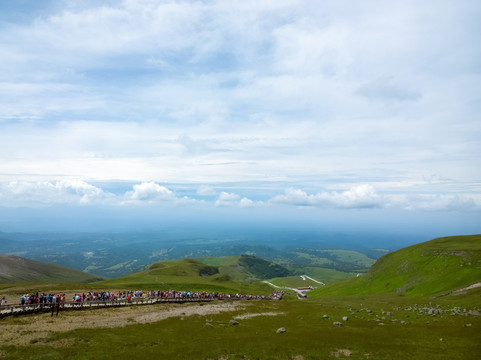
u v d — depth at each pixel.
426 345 39.84
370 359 35.47
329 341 42.91
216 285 168.50
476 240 136.25
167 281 168.75
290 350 39.34
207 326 52.59
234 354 38.03
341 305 82.00
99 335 44.62
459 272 103.50
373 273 151.75
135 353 37.66
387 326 52.12
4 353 35.53
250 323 56.50
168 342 43.03
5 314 53.09
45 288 117.38
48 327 47.72
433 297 89.62
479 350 36.69
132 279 174.25
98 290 118.12
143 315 61.62
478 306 63.06
